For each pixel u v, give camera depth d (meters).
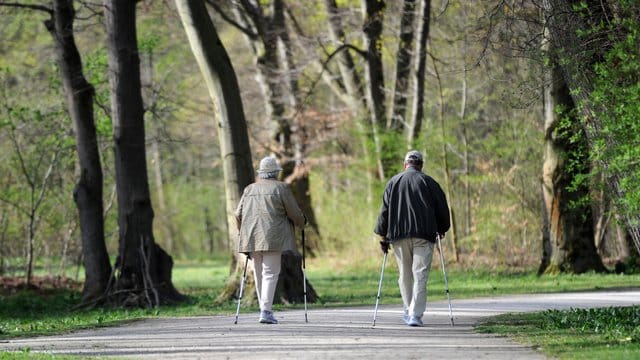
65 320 22.28
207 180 72.06
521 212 37.91
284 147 47.19
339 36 42.97
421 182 17.23
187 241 75.56
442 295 26.69
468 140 40.84
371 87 40.72
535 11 19.91
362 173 43.22
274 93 46.53
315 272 41.66
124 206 26.91
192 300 27.52
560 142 32.66
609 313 18.27
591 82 16.80
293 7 47.25
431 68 42.69
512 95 23.48
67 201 37.72
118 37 27.08
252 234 18.08
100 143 36.66
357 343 14.60
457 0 24.17
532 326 16.77
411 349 13.80
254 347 14.34
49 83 34.31
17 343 16.14
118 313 24.33
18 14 37.31
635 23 15.48
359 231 42.78
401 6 38.25
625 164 15.53
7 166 37.03
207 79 26.80
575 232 32.97
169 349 14.38
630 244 34.16
